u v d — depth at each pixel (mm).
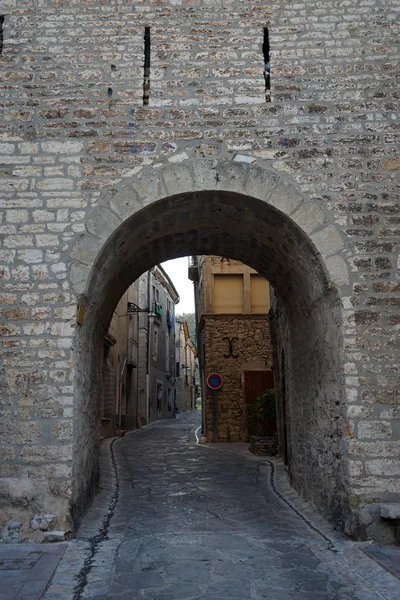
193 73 6031
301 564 4375
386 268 5523
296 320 7602
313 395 6582
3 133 5801
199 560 4488
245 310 15922
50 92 5938
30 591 3672
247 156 5805
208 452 12742
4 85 5941
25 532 4895
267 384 15406
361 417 5160
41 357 5270
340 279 5488
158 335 27781
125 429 18672
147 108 5910
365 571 4164
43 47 6066
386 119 5898
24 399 5176
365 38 6129
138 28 6152
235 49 6109
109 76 6000
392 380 5246
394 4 6223
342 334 5363
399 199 5699
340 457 5332
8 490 4980
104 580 3990
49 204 5637
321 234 5605
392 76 6016
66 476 5027
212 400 15422
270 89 5984
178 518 6117
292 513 6398
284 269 7102
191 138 5844
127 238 6215
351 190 5719
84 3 6207
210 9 6227
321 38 6133
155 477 9133
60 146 5789
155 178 5738
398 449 5090
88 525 5668
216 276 16344
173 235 7273
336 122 5895
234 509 6605
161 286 28828
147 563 4406
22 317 5359
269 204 5691
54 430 5113
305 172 5766
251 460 11273
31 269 5477
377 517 4922
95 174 5723
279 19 6199
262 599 3648
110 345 16156
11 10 6168
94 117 5875
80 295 5430
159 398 27984
